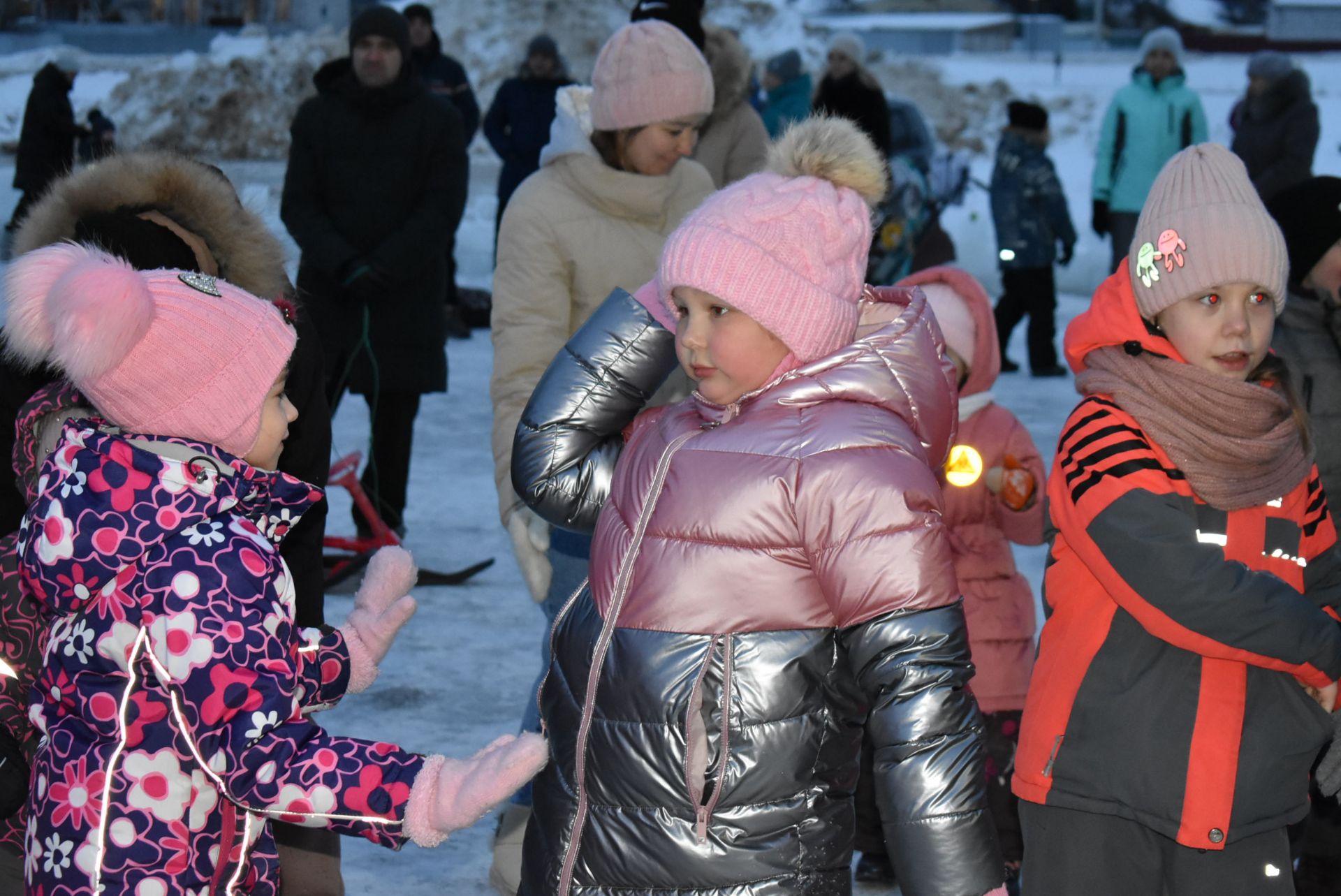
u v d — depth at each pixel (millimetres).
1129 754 2660
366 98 6340
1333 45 52375
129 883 2137
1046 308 11102
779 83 9820
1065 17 59094
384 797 2131
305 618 2826
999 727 3721
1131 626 2707
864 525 2262
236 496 2215
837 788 2410
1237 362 2730
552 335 3729
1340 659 2637
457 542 6852
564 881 2447
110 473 2148
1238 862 2695
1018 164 11000
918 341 2432
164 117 28031
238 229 2635
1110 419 2715
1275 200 3455
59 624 2213
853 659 2301
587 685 2414
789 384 2389
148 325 2156
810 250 2379
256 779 2117
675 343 2637
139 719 2129
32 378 2549
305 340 2758
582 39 32875
